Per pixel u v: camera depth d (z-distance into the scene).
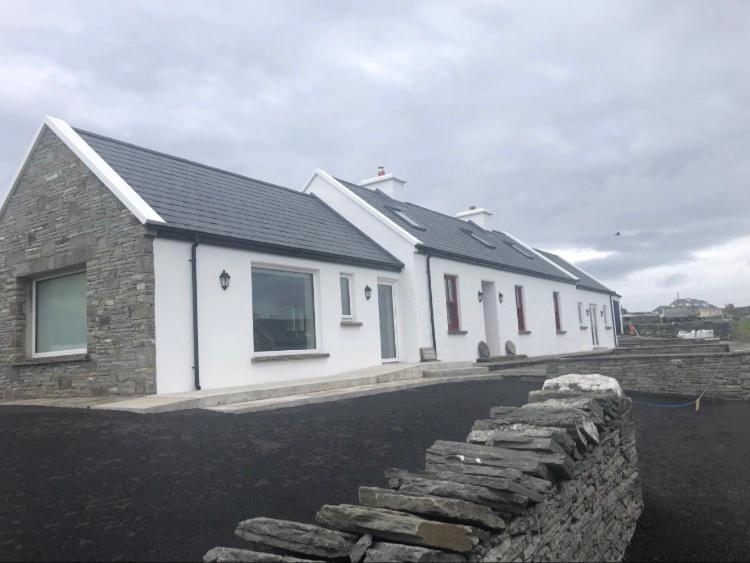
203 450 6.21
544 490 4.18
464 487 3.99
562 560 4.71
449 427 8.06
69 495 4.84
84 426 7.14
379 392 11.10
